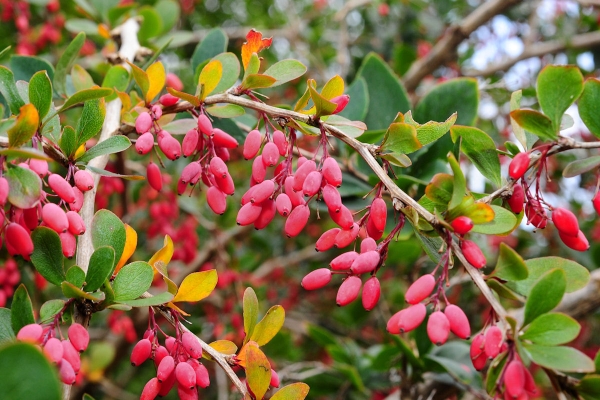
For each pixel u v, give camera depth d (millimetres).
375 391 754
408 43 1137
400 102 554
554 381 329
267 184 372
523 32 1107
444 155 523
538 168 368
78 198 366
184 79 1029
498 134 1014
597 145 361
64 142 372
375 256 351
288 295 1052
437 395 596
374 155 370
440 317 334
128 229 380
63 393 336
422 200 367
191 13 1158
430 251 369
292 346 926
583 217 1044
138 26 661
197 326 812
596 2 826
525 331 328
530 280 353
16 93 364
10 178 339
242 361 376
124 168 569
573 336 324
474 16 777
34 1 791
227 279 799
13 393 275
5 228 342
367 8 1163
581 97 367
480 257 339
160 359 366
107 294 356
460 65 985
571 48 922
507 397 322
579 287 350
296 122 378
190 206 820
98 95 365
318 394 733
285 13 1241
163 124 430
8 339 353
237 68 425
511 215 353
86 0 715
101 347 868
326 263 1024
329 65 1218
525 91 657
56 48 903
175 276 861
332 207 361
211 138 396
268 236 1040
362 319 922
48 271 357
